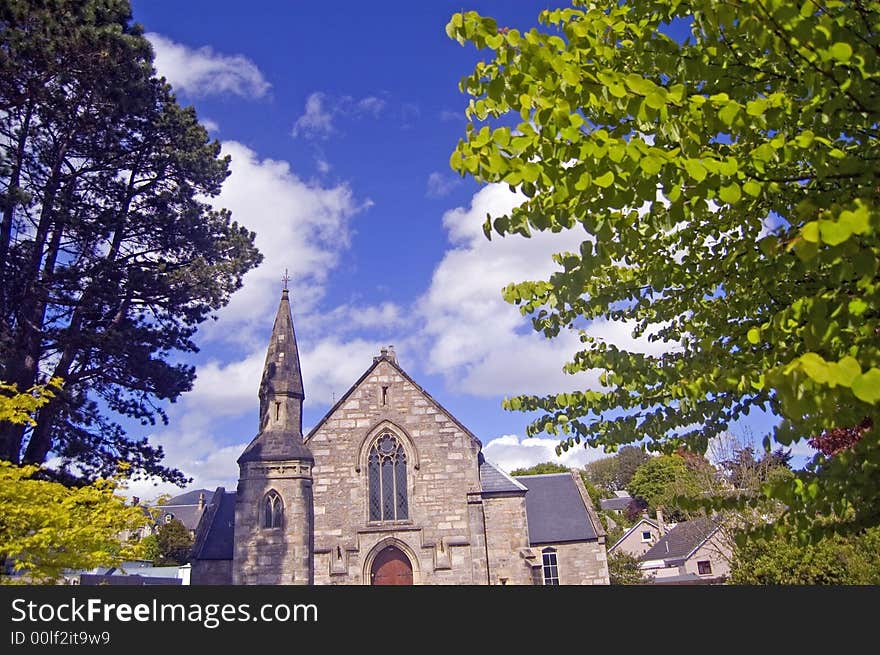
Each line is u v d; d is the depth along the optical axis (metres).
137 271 21.88
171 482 23.17
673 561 56.41
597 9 6.20
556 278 5.86
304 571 27.27
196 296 23.33
